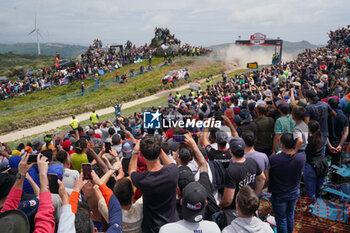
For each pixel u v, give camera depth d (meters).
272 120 6.14
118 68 52.50
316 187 5.45
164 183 2.98
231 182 3.64
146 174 3.02
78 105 33.66
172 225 2.77
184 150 3.79
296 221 5.18
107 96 37.75
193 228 2.74
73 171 4.78
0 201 2.69
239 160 3.78
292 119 5.60
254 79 22.17
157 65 52.59
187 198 2.66
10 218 1.98
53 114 29.88
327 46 40.72
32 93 41.75
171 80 41.03
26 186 4.51
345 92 10.09
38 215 2.27
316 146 5.22
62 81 45.69
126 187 3.10
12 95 40.66
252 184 3.82
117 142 6.39
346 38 35.38
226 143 4.26
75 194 2.69
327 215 5.02
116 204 2.85
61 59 54.72
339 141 6.42
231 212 3.72
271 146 6.20
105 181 3.20
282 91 11.06
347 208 5.05
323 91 10.25
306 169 5.34
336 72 13.20
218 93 16.53
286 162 4.25
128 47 59.66
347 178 6.26
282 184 4.37
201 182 3.48
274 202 4.50
